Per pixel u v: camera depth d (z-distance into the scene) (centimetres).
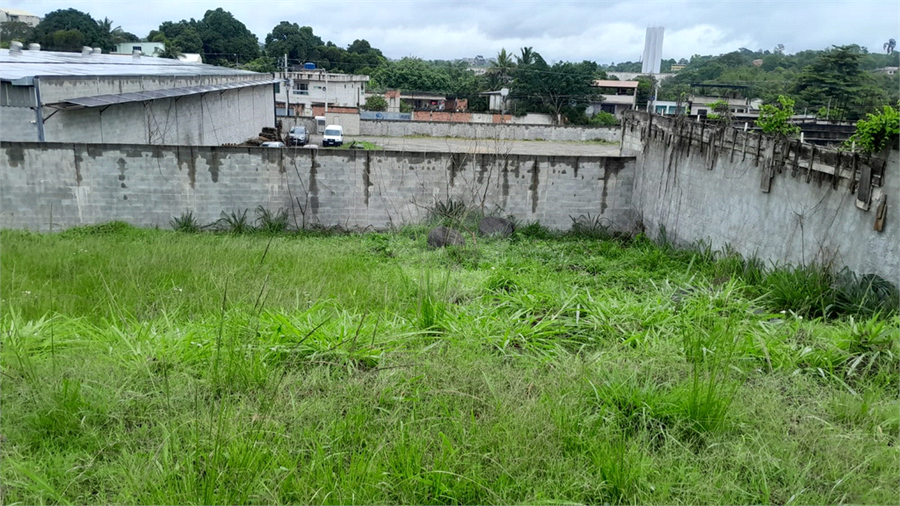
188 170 1359
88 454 357
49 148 1303
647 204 1406
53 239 1106
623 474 341
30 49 2372
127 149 1330
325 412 397
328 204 1416
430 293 640
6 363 454
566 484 339
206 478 328
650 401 411
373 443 369
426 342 527
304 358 479
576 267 1079
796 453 375
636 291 859
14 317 527
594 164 1447
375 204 1425
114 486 331
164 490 323
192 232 1342
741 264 980
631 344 533
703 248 1165
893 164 749
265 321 538
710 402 399
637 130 1467
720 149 1121
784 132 1042
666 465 357
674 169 1281
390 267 952
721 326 529
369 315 570
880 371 480
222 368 446
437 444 368
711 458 363
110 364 457
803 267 870
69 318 573
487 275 841
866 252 792
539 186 1448
